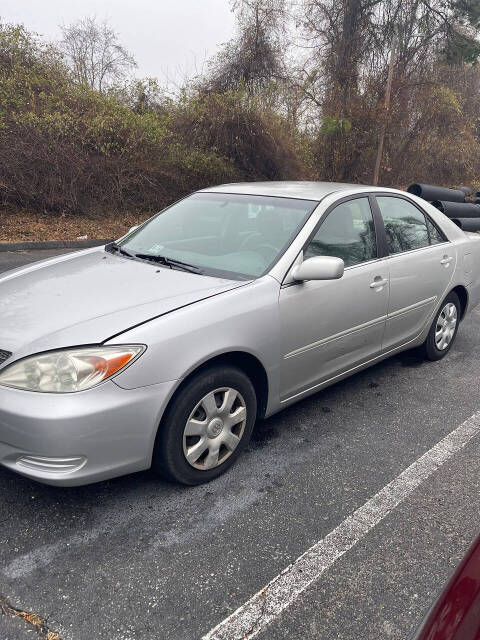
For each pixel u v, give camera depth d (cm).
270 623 198
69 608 200
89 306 265
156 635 191
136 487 274
